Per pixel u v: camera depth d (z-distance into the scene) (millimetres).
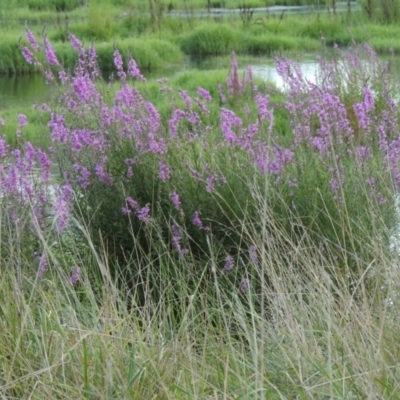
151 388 4551
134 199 7621
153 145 7637
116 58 8500
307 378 4621
